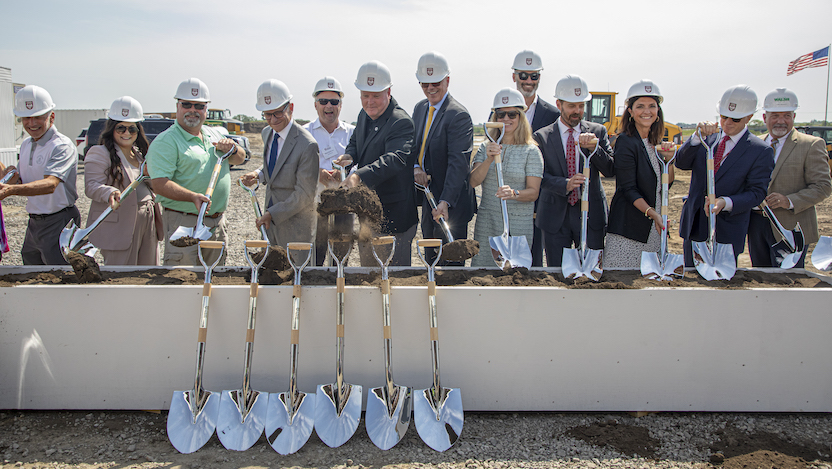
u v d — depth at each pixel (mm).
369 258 3379
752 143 3578
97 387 2822
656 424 2826
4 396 2811
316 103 4977
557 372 2859
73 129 24750
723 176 3623
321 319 2803
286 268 3180
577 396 2883
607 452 2570
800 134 4039
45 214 3811
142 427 2738
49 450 2504
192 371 2822
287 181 3553
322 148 5004
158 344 2805
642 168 3602
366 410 2729
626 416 2904
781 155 4055
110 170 3686
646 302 2822
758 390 2887
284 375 2836
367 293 2799
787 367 2871
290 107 3574
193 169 3621
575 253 3252
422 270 3289
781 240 3766
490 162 3740
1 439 2598
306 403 2701
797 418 2889
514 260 3287
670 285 2961
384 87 3738
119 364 2812
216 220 3803
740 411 2910
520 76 4406
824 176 3906
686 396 2893
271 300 2791
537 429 2775
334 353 2820
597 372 2865
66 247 3229
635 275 3254
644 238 3645
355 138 4230
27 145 3885
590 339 2844
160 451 2543
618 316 2830
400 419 2658
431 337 2701
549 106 4508
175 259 3672
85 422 2768
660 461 2500
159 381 2826
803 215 4020
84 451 2521
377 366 2836
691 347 2855
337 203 2977
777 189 4066
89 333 2789
